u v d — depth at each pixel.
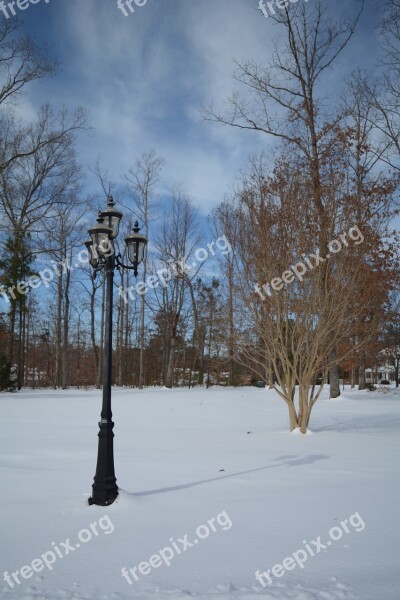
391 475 6.95
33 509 5.37
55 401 21.09
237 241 12.09
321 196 11.30
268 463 7.76
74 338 53.00
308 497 5.80
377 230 11.29
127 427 12.64
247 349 12.20
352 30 18.86
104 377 5.86
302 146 16.27
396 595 3.33
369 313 12.51
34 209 27.95
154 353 49.16
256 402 20.75
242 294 11.78
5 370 28.91
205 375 47.09
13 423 13.26
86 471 7.16
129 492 5.99
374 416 15.73
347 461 7.95
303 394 11.51
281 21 18.91
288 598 3.28
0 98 24.78
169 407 18.55
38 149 26.86
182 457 8.23
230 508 5.38
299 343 11.41
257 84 19.36
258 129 19.59
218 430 12.16
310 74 19.05
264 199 11.66
